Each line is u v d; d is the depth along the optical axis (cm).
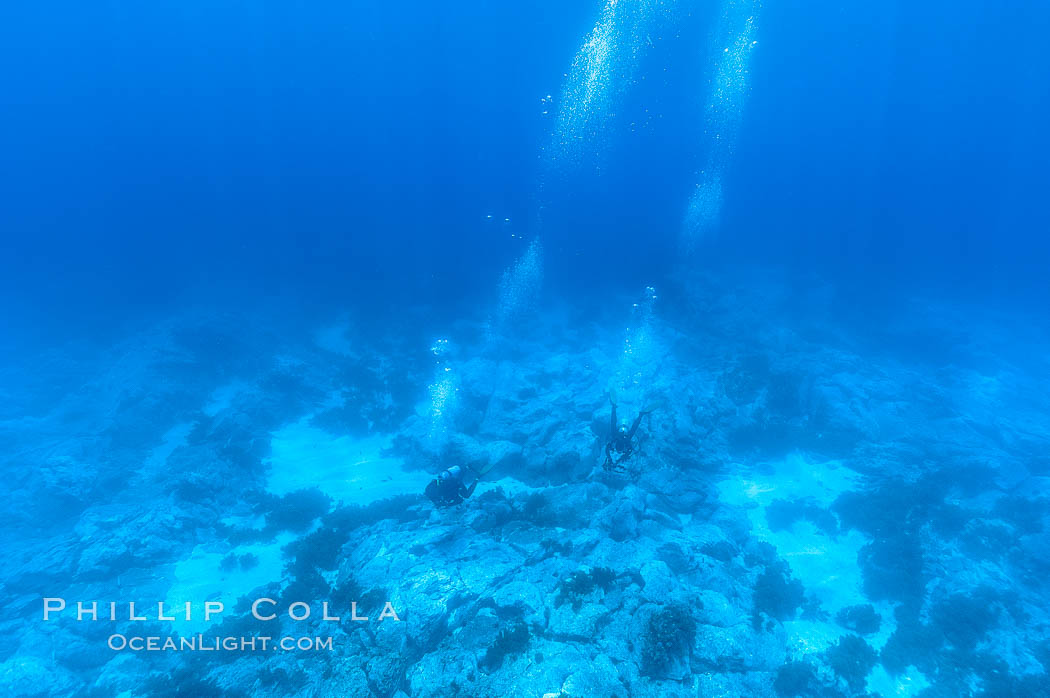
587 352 1928
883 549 1019
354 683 694
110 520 1156
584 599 783
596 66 4312
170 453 1493
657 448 1293
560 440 1323
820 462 1333
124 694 790
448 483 825
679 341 2002
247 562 1053
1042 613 873
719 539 1021
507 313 2545
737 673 723
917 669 801
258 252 4147
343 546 1036
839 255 3997
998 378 1817
